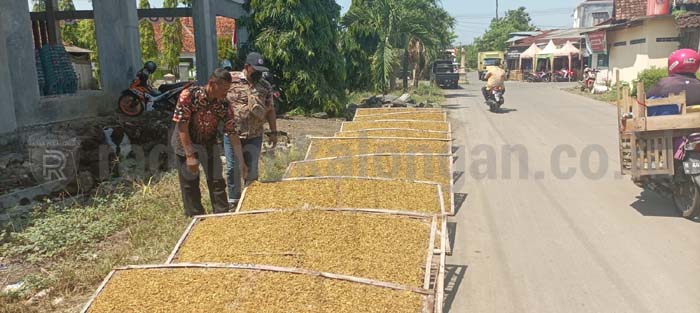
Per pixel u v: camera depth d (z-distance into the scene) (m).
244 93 5.83
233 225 4.75
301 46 14.67
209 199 6.36
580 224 5.96
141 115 10.88
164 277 3.68
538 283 4.47
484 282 4.51
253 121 5.90
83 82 17.64
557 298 4.19
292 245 4.30
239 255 4.18
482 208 6.63
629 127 6.20
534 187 7.64
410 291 3.43
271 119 6.19
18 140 7.96
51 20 15.38
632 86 20.56
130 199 6.38
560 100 23.00
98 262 4.71
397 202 5.43
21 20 8.39
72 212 5.81
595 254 5.07
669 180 6.17
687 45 21.83
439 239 4.50
